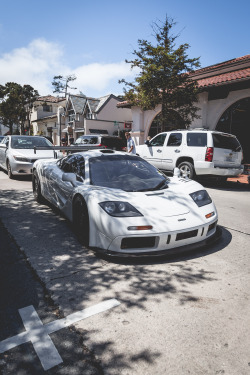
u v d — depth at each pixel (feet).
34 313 6.56
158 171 13.44
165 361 5.15
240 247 10.84
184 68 33.42
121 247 8.98
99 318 6.39
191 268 8.94
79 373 4.86
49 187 15.42
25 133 136.05
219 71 42.01
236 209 17.51
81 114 99.66
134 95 37.65
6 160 28.22
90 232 9.69
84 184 11.51
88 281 8.07
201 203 10.67
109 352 5.36
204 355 5.30
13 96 110.01
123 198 9.91
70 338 5.74
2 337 5.77
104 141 41.60
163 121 36.76
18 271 8.66
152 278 8.27
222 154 25.21
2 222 13.62
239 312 6.66
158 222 9.07
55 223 13.57
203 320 6.35
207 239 10.27
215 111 39.91
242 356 5.29
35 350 5.41
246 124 37.76
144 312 6.63
